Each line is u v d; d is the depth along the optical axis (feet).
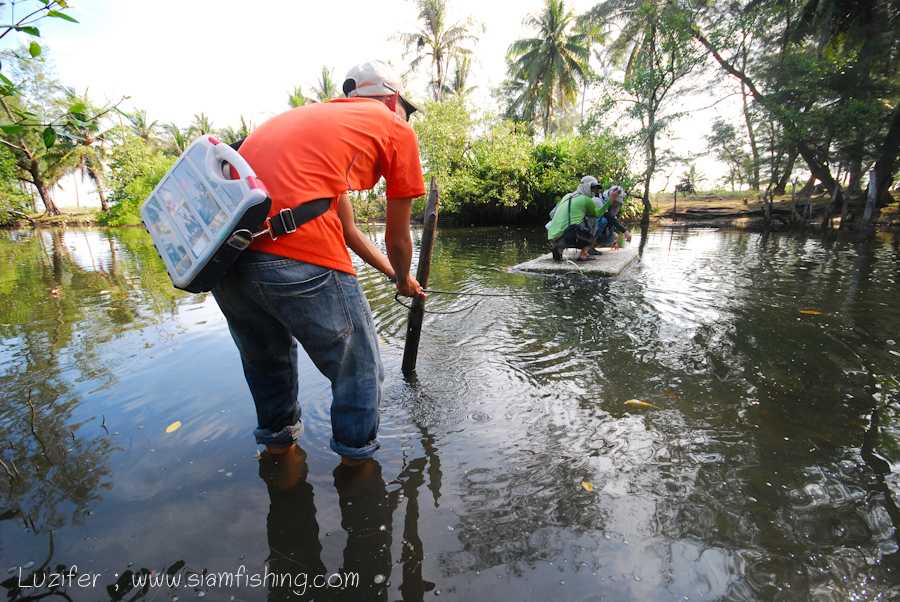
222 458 6.54
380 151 5.93
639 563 4.66
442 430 7.28
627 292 16.90
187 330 12.67
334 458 6.53
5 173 23.49
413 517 5.35
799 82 44.88
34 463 6.42
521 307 14.92
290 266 5.27
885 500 5.51
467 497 5.69
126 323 13.58
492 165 57.88
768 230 45.14
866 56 43.62
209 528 5.18
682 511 5.40
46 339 12.13
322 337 5.70
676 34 47.16
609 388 8.76
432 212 8.65
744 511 5.38
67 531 5.12
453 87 87.04
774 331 11.96
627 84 51.24
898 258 24.71
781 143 46.29
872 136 43.04
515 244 36.68
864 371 9.30
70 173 109.29
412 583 4.44
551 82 86.69
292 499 5.67
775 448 6.66
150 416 7.75
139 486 5.91
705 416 7.63
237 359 10.36
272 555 4.80
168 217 5.22
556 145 60.08
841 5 45.34
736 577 4.47
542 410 7.91
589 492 5.77
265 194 4.73
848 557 4.68
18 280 23.00
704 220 53.83
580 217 22.54
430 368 9.81
